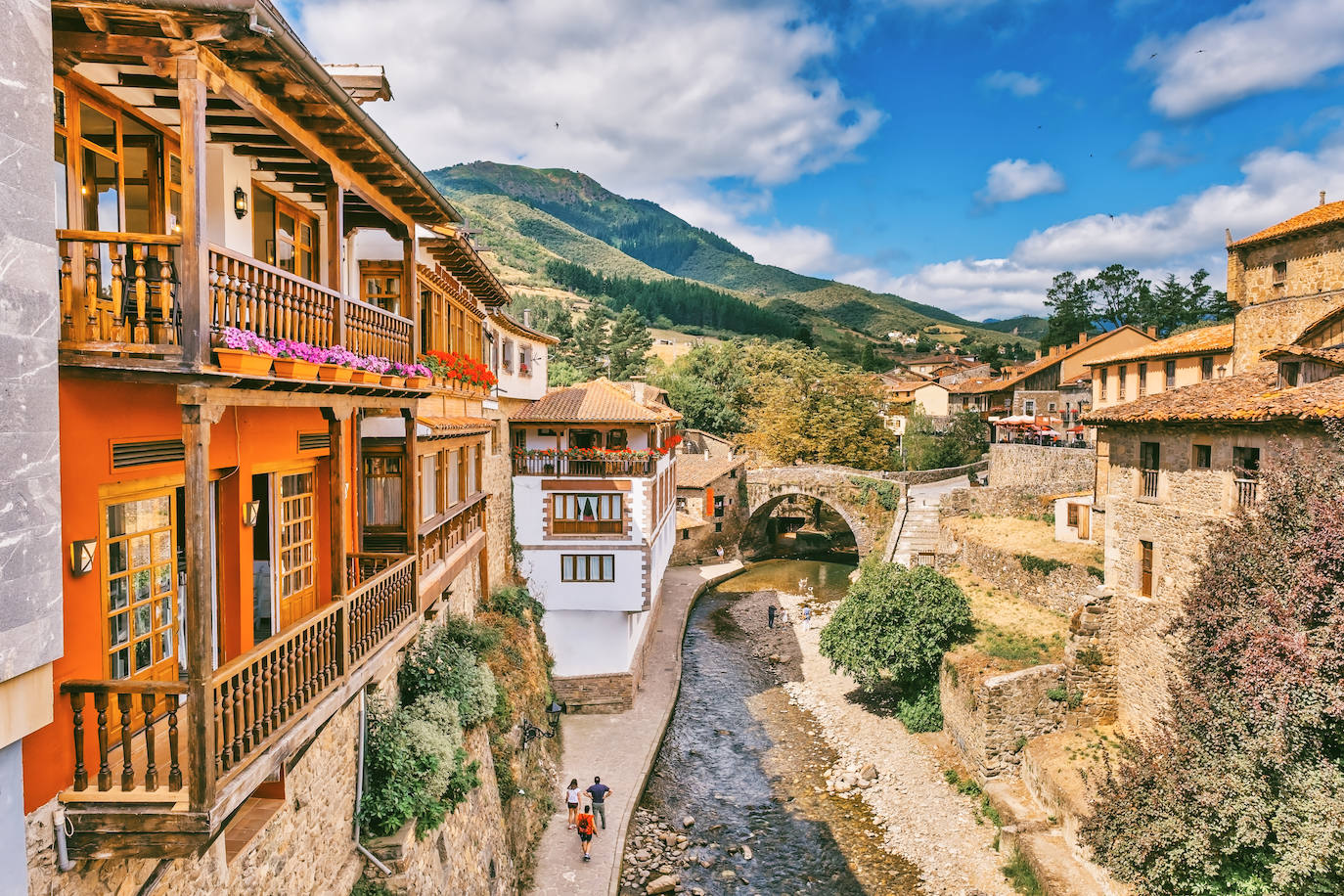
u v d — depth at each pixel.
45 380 5.32
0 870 4.97
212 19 6.00
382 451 14.90
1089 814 18.69
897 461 71.94
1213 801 13.38
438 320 17.69
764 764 27.17
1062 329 106.62
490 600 24.81
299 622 7.95
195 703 6.04
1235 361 28.28
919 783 24.91
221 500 9.15
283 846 9.16
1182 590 20.41
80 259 6.08
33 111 5.20
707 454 74.44
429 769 12.52
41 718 5.38
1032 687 23.81
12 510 5.03
